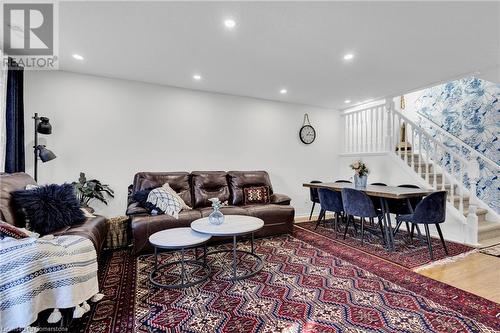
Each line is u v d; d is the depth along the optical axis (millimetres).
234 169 4914
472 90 4629
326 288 2254
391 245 3254
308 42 2803
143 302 2039
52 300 1623
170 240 2355
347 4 2137
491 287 2264
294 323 1766
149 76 3898
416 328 1697
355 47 2918
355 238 3775
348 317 1827
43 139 3580
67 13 2244
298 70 3625
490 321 1766
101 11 2219
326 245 3439
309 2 2107
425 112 5492
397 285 2299
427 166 4324
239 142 4961
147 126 4207
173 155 4395
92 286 1886
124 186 4043
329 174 5984
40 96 3572
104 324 1754
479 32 2580
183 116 4469
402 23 2422
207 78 3979
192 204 3986
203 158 4633
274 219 3836
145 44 2842
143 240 3055
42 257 1597
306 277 2473
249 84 4258
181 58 3225
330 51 3021
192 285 2312
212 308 1956
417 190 3395
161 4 2123
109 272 2598
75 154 3748
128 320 1803
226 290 2230
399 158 4785
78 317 1714
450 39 2727
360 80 4039
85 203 3512
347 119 5977
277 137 5352
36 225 2225
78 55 3125
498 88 4262
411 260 2895
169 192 3539
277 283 2355
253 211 3711
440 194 2932
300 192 5602
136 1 2078
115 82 3994
